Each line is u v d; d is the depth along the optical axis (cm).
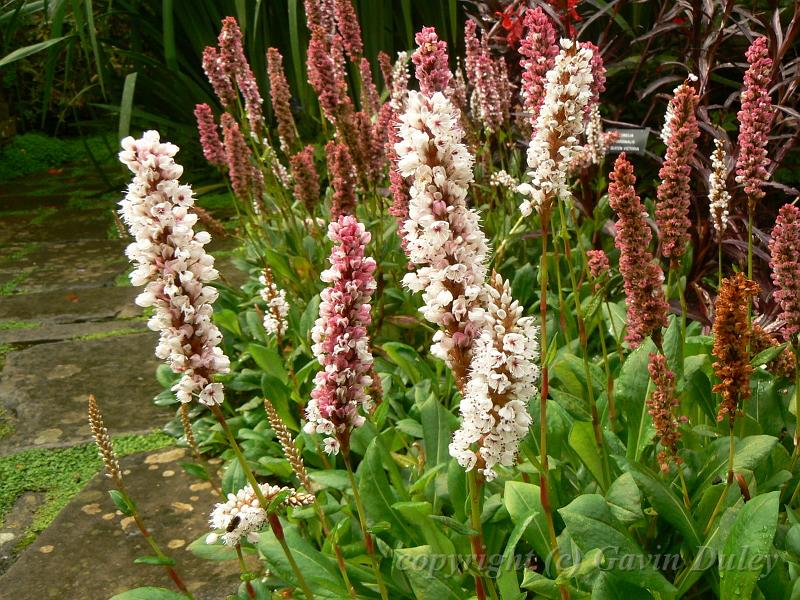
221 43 478
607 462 243
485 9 553
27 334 532
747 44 479
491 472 183
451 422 277
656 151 509
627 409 255
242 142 472
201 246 179
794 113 364
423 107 173
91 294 600
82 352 500
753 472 235
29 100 1144
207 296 180
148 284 178
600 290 249
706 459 242
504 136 476
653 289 246
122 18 916
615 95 538
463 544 243
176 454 383
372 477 252
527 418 176
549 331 352
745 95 270
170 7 730
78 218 814
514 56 541
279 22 812
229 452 369
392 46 782
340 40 505
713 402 270
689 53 452
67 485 365
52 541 325
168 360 183
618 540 195
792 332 241
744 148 272
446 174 176
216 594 287
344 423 197
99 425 208
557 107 208
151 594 218
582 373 276
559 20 430
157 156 171
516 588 204
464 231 178
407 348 353
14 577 305
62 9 726
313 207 449
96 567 307
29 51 727
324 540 280
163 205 171
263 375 349
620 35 523
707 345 291
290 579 228
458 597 210
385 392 325
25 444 402
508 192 449
